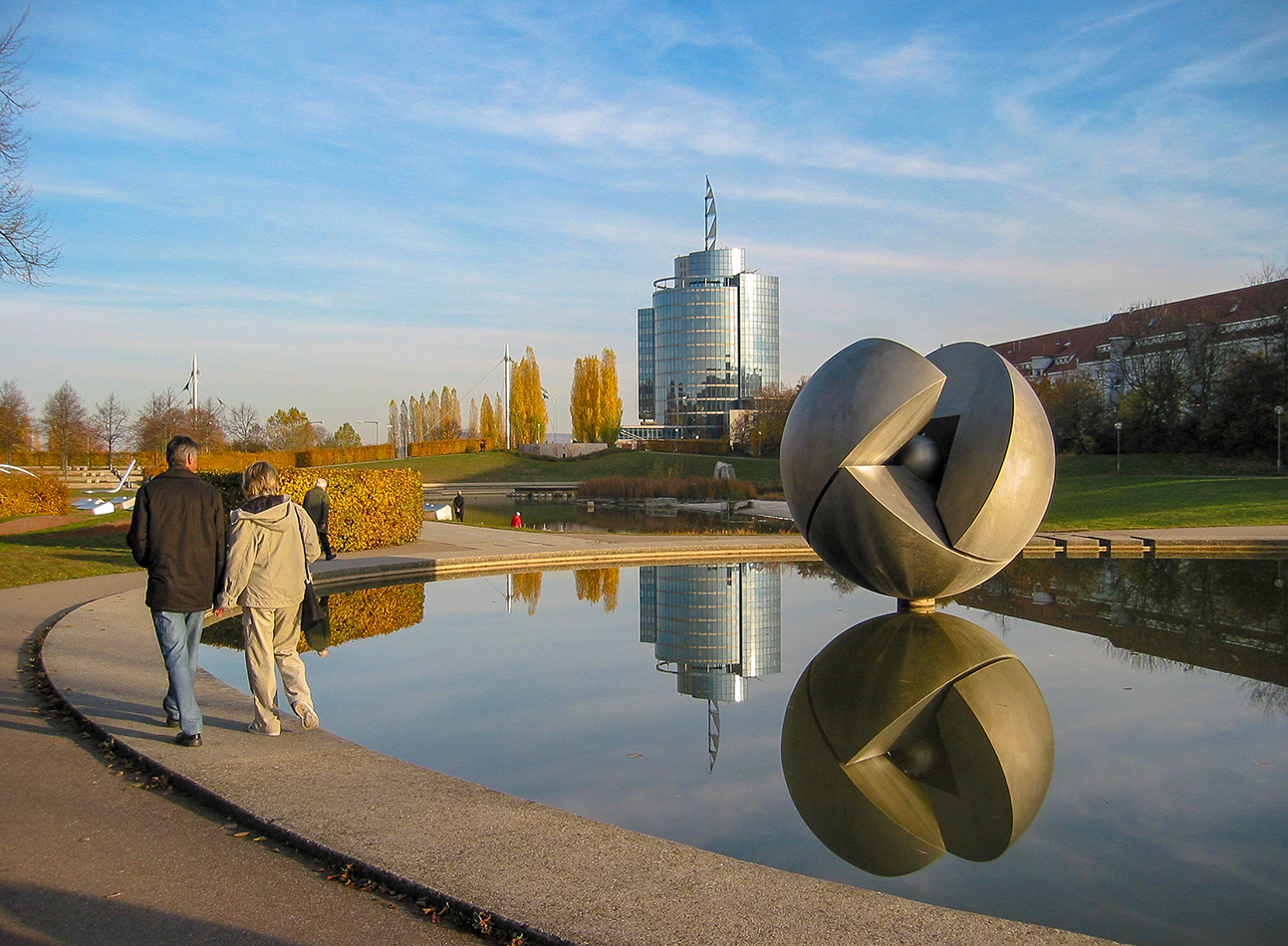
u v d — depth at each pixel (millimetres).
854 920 3168
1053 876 3889
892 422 8695
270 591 5312
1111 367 56156
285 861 3775
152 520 5094
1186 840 4266
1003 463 8688
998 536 8961
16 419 56594
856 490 8766
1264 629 9359
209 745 5191
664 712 6367
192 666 5340
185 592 5141
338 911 3344
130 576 12594
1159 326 49750
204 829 4117
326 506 13539
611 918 3152
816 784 4977
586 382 89438
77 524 21625
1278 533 19109
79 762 5047
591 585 13164
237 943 3094
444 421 112688
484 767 5207
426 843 3812
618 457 75125
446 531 22062
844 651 8203
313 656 8344
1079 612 10438
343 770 4785
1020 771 5191
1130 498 29312
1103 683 7117
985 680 7172
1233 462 42219
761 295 121062
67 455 57344
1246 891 3762
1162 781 5039
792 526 30141
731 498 44531
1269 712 6336
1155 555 17156
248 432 78562
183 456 5355
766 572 14555
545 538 19938
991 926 3143
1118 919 3514
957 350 9742
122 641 7961
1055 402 53562
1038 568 15000
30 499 24031
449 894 3330
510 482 68188
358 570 13609
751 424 85938
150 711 5852
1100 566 15273
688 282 124125
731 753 5477
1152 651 8281
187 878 3609
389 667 7867
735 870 3586
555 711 6406
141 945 3074
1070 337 71062
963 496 8930
